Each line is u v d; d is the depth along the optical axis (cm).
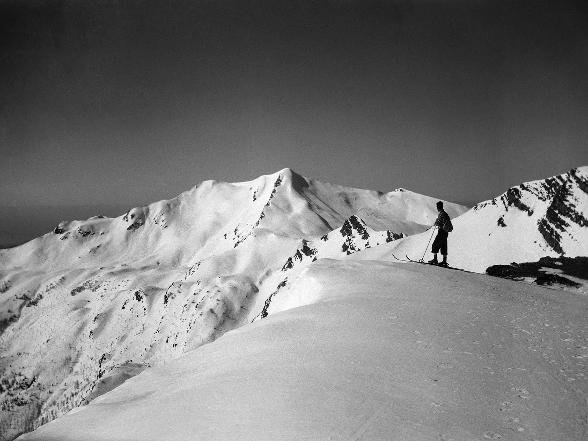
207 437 677
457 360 998
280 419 711
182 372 1058
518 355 1061
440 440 675
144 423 756
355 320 1273
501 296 1725
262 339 1162
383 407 763
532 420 760
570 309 1612
